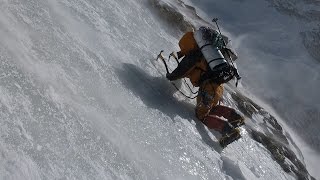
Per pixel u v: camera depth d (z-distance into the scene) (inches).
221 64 208.7
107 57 203.0
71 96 159.0
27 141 128.6
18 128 129.6
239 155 228.7
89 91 170.6
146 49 248.1
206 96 213.9
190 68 215.3
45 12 189.8
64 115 147.9
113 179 144.6
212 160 200.5
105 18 236.7
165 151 179.3
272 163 257.4
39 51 165.2
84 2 229.6
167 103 211.6
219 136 224.4
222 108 223.1
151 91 209.5
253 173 223.6
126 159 156.7
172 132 193.8
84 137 147.8
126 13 266.7
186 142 196.2
